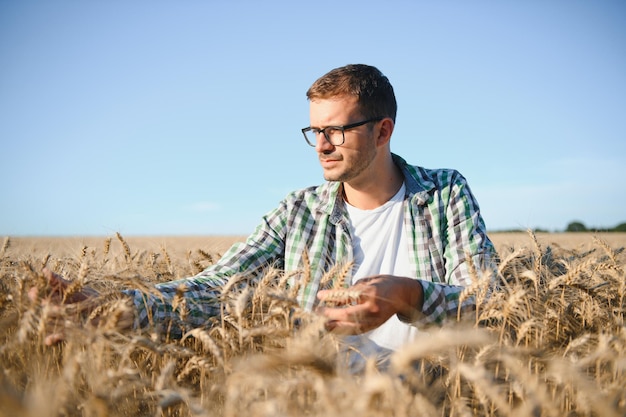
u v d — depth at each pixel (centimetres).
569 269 293
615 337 177
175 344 216
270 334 188
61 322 185
